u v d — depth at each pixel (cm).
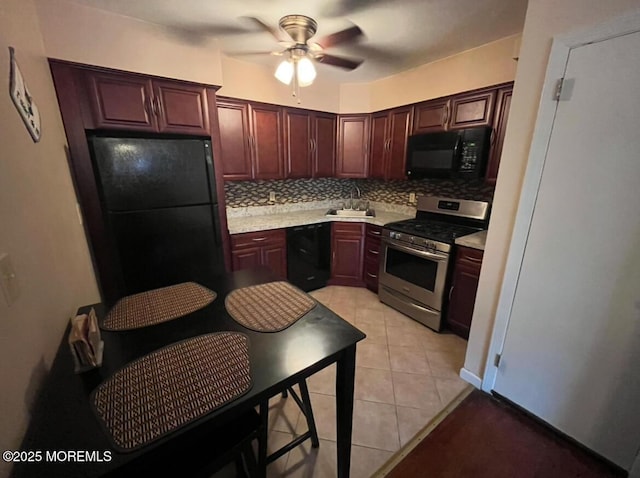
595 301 127
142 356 88
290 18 170
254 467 94
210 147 219
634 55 105
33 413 74
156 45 191
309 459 138
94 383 77
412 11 169
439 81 254
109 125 184
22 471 56
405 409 167
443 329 248
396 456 140
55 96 164
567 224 130
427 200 296
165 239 209
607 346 127
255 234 274
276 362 86
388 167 308
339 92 325
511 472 133
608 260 121
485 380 177
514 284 154
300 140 306
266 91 278
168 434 63
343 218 322
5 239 76
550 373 148
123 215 191
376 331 247
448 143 242
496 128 216
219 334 100
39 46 149
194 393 74
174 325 106
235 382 78
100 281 195
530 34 131
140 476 78
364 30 193
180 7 167
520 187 143
